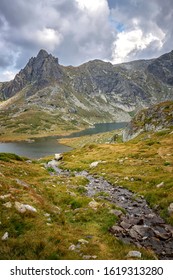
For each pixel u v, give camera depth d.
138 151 68.75
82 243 16.38
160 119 129.38
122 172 47.94
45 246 14.80
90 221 21.84
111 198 31.52
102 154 75.50
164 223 22.95
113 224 21.14
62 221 20.20
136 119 156.12
